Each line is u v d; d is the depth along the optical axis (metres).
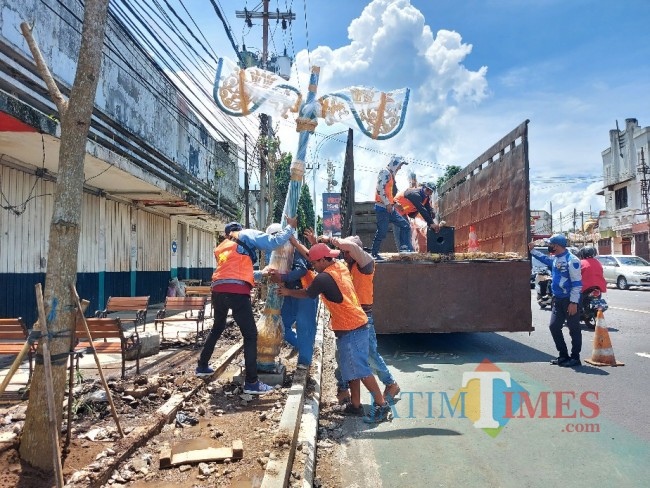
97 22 3.55
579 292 7.07
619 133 38.91
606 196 41.62
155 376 5.84
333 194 33.75
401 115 6.65
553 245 7.23
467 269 7.84
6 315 9.37
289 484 3.41
